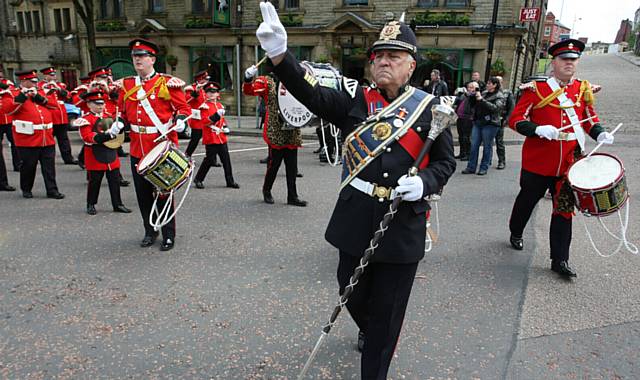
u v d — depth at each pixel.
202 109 8.57
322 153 10.01
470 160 8.91
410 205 2.45
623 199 3.91
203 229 5.51
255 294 3.88
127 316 3.50
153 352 3.06
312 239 5.21
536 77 4.55
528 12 14.39
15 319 3.44
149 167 4.18
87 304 3.68
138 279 4.13
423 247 2.52
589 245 5.15
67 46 26.17
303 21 19.72
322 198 7.04
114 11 24.17
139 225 5.66
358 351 3.11
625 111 18.64
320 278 4.19
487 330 3.39
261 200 6.89
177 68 22.72
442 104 2.30
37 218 5.88
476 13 17.11
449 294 3.93
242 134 15.79
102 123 5.89
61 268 4.34
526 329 3.41
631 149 11.41
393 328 2.51
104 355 3.02
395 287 2.47
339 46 19.20
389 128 2.37
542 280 4.23
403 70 2.38
